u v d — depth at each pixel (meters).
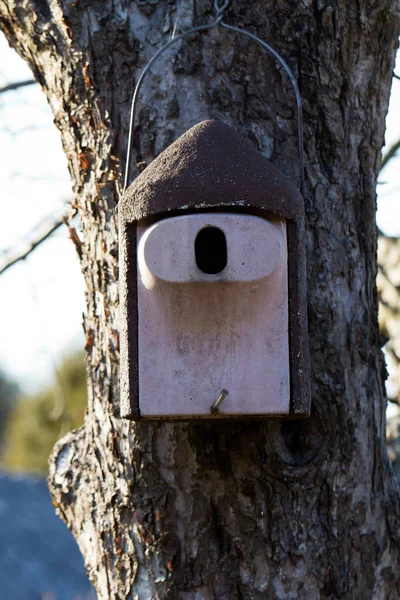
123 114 4.71
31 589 13.41
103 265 4.71
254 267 3.91
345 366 4.59
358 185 4.80
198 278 3.91
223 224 3.91
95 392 4.73
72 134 4.87
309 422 4.47
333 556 4.46
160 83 4.67
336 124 4.74
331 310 4.60
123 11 4.74
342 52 4.77
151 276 4.02
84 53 4.77
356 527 4.53
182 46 4.68
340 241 4.68
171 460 4.48
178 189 3.94
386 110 5.03
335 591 4.45
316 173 4.69
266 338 4.08
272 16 4.71
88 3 4.77
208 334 4.08
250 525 4.43
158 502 4.48
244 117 4.65
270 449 4.39
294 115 4.69
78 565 14.36
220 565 4.42
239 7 4.70
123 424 4.57
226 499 4.44
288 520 4.43
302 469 4.41
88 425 4.78
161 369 4.10
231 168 3.98
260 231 3.92
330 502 4.48
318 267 4.62
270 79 4.69
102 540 4.62
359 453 4.57
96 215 4.76
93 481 4.70
